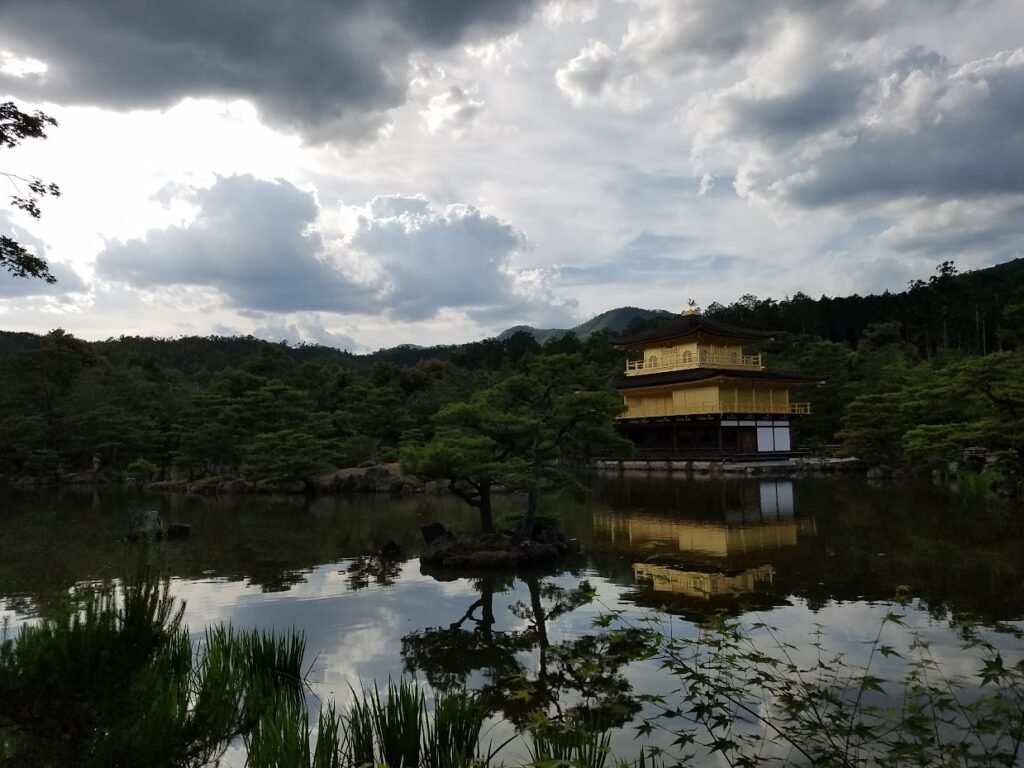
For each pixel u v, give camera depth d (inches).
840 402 2810.0
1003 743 338.6
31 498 1942.7
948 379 1731.1
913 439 1513.3
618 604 677.3
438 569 898.7
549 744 301.9
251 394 2454.5
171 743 279.0
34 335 4635.8
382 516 1462.8
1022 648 497.4
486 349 5073.8
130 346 5738.2
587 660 399.9
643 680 471.8
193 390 3390.7
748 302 5388.8
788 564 828.6
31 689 255.9
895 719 374.0
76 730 262.8
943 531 1005.2
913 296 4328.3
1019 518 1082.1
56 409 2620.6
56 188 454.3
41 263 450.0
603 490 1902.1
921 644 348.5
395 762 325.7
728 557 890.1
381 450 2524.6
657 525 1206.3
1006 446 1354.6
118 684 268.1
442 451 938.7
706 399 2672.2
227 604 724.7
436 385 3171.8
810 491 1678.2
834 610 617.9
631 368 3115.2
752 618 600.4
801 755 347.9
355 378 3218.5
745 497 1600.6
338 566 928.3
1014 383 1314.0
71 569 898.1
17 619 648.4
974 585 686.5
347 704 446.0
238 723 353.7
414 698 376.5
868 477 2001.7
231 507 1676.9
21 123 429.4
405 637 599.5
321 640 593.6
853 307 4675.2
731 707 411.5
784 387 2829.7
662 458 2652.6
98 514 1534.2
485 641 583.2
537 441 1006.4
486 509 1040.8
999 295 4207.7
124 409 2709.2
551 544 954.1
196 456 2369.6
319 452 2052.2
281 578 852.6
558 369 1030.4
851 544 938.1
